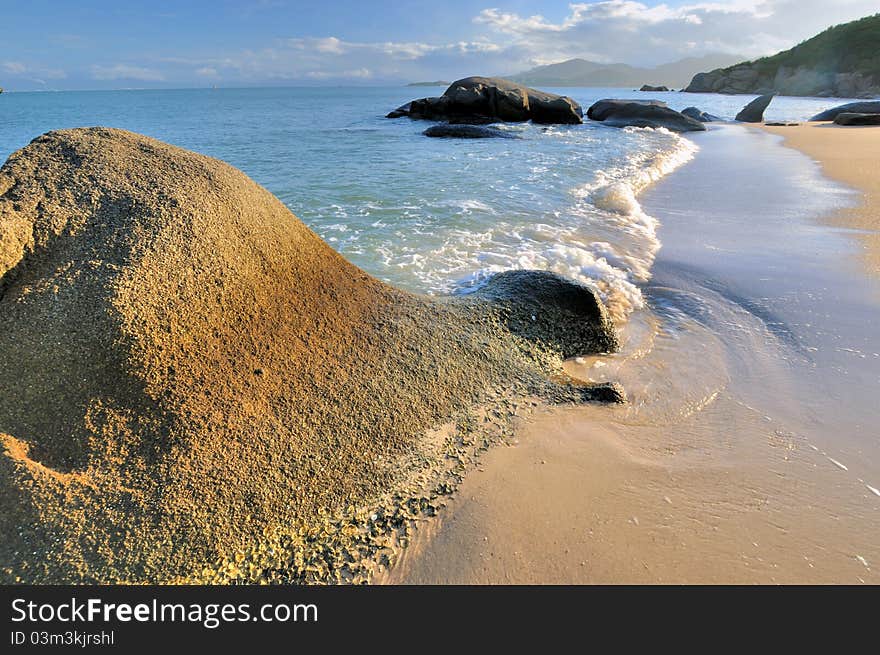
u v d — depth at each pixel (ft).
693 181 34.91
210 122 92.73
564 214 25.94
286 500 7.88
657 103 92.32
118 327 8.11
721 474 9.21
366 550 7.69
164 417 7.85
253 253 10.27
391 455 9.07
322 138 66.90
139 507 7.13
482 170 39.34
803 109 146.82
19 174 9.53
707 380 12.24
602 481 9.05
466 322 12.45
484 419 10.37
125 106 161.17
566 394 11.48
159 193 9.80
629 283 17.81
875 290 16.30
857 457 9.57
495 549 7.77
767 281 17.26
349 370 9.91
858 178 34.73
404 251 20.36
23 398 7.66
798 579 7.29
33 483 6.95
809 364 12.55
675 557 7.63
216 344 8.93
